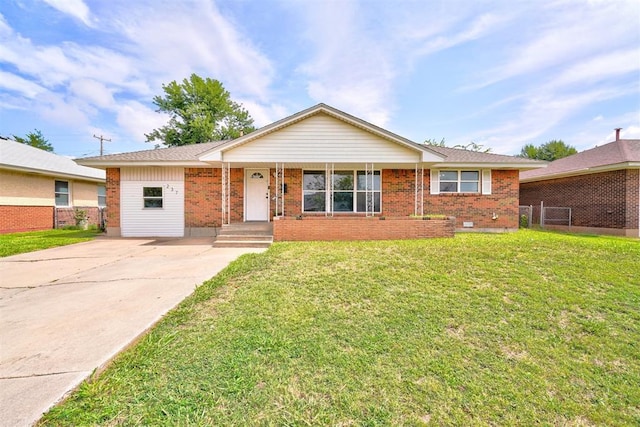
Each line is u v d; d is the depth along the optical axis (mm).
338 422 2152
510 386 2588
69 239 11266
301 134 10578
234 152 10531
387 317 3773
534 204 17297
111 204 12289
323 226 9820
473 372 2764
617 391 2564
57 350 2969
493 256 6449
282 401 2346
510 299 4301
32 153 16281
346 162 10672
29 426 1992
